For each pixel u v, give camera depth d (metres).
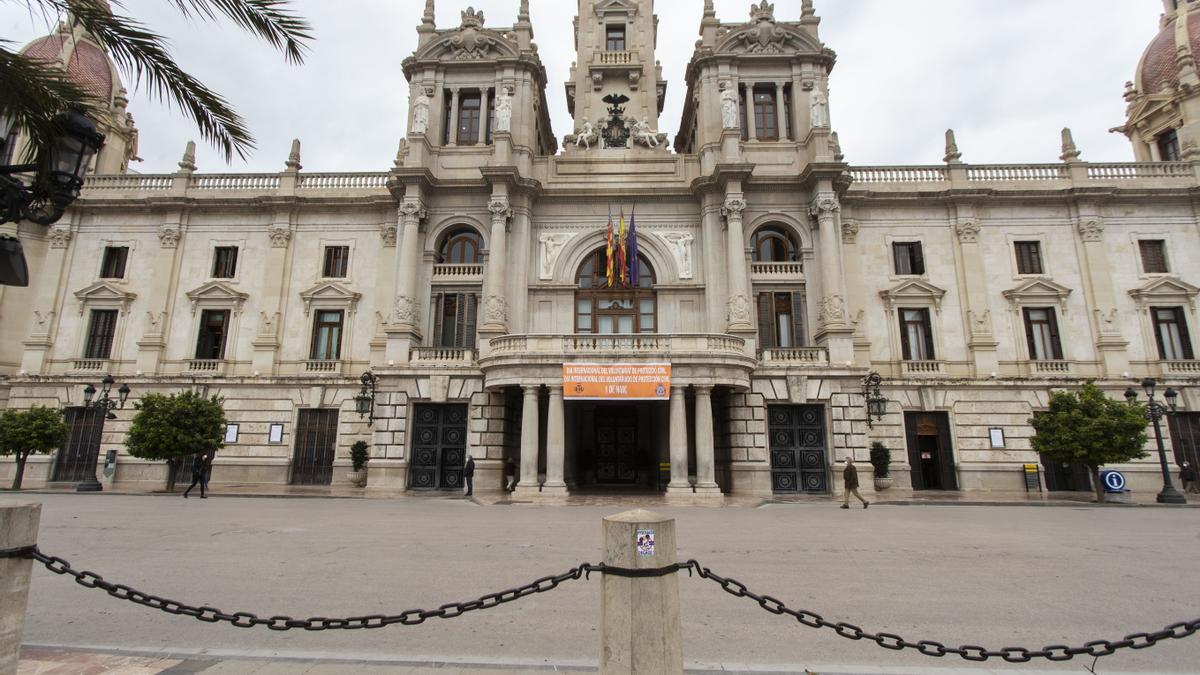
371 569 10.97
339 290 34.69
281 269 35.19
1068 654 5.25
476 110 36.28
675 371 26.72
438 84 35.94
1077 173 34.88
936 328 33.50
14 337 35.12
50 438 29.08
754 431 29.22
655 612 4.60
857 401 29.70
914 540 14.82
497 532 15.73
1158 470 31.19
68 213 36.34
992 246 34.41
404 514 20.14
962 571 11.15
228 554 12.37
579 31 39.69
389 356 30.77
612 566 4.71
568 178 34.88
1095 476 27.00
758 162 34.25
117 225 36.56
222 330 35.25
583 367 26.61
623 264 32.12
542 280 33.25
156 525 16.55
